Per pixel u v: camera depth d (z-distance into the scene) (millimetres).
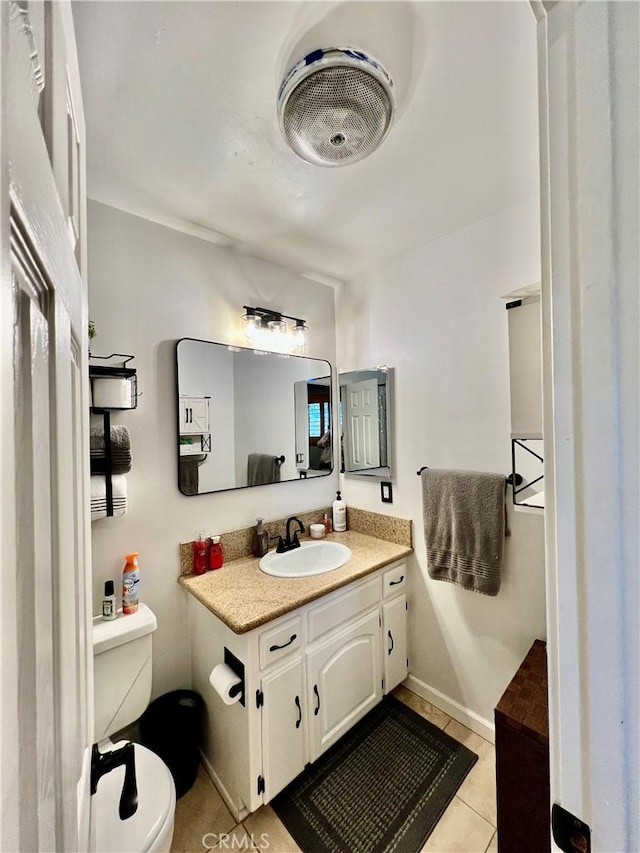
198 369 1655
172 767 1352
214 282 1739
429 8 768
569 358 381
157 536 1520
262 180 1314
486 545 1545
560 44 377
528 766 1088
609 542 356
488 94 971
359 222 1605
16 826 237
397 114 1034
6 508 232
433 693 1813
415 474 1894
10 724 228
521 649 1536
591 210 360
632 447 343
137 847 884
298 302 2107
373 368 2078
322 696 1451
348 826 1259
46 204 356
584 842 375
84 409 692
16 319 279
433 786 1387
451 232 1700
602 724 365
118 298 1448
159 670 1513
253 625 1199
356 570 1604
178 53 854
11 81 247
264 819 1282
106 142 1125
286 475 2002
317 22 791
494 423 1597
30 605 304
